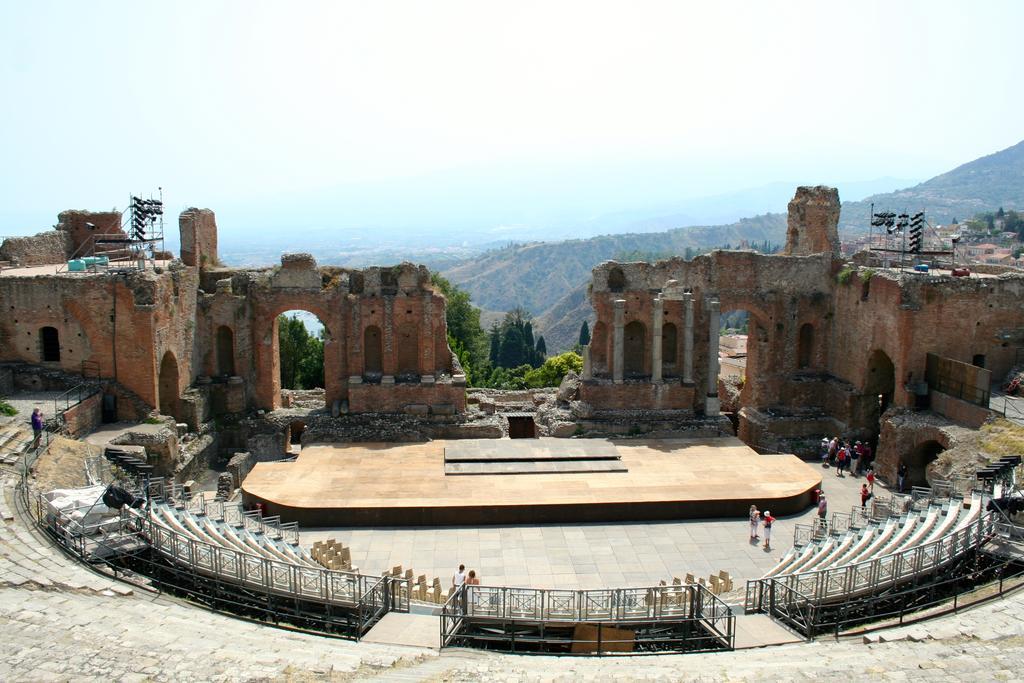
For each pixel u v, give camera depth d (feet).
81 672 63.72
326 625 83.15
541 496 128.77
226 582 86.17
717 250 169.37
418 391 163.02
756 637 80.94
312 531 122.21
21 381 142.82
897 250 177.06
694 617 82.64
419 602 90.12
